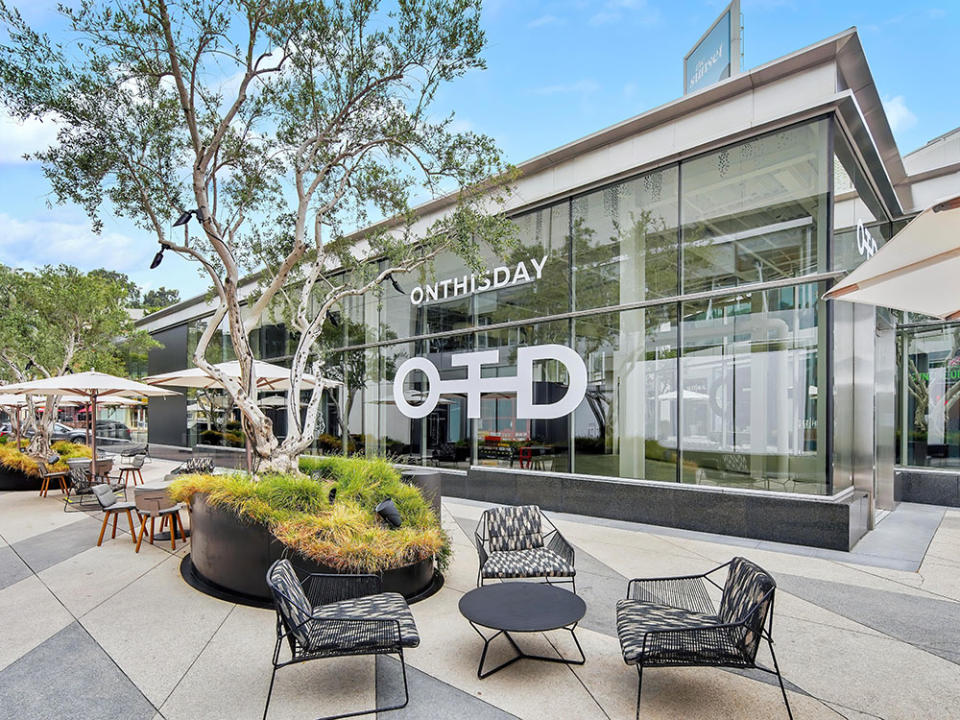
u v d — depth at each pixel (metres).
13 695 3.78
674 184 9.84
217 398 21.34
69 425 35.06
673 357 9.70
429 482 8.30
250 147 8.51
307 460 8.29
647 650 3.41
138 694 3.79
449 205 13.19
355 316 15.77
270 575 3.66
